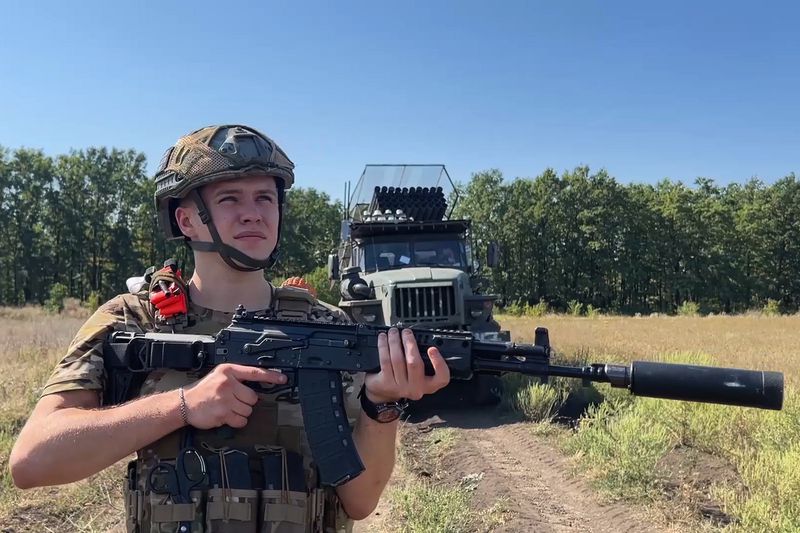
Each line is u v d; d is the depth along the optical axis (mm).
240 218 2096
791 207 65562
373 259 10258
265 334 2010
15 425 7406
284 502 1847
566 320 36719
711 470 5621
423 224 10266
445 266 10250
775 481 4754
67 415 1806
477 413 8883
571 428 7484
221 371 1859
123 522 4977
